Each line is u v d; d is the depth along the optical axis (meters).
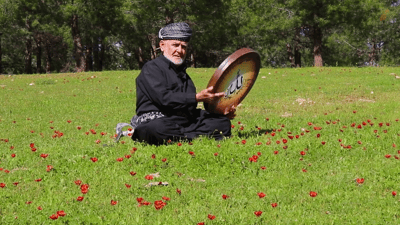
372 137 7.17
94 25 36.31
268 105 13.00
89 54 42.94
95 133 8.15
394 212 4.04
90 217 3.92
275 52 47.69
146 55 52.88
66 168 5.51
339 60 46.69
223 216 3.98
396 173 5.21
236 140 6.71
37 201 4.39
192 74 23.98
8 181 5.07
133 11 35.00
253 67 6.40
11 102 14.46
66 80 22.47
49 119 10.92
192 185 4.93
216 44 42.94
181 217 3.99
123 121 10.34
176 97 6.08
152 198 4.49
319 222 3.87
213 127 6.61
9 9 35.28
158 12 35.72
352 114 10.58
